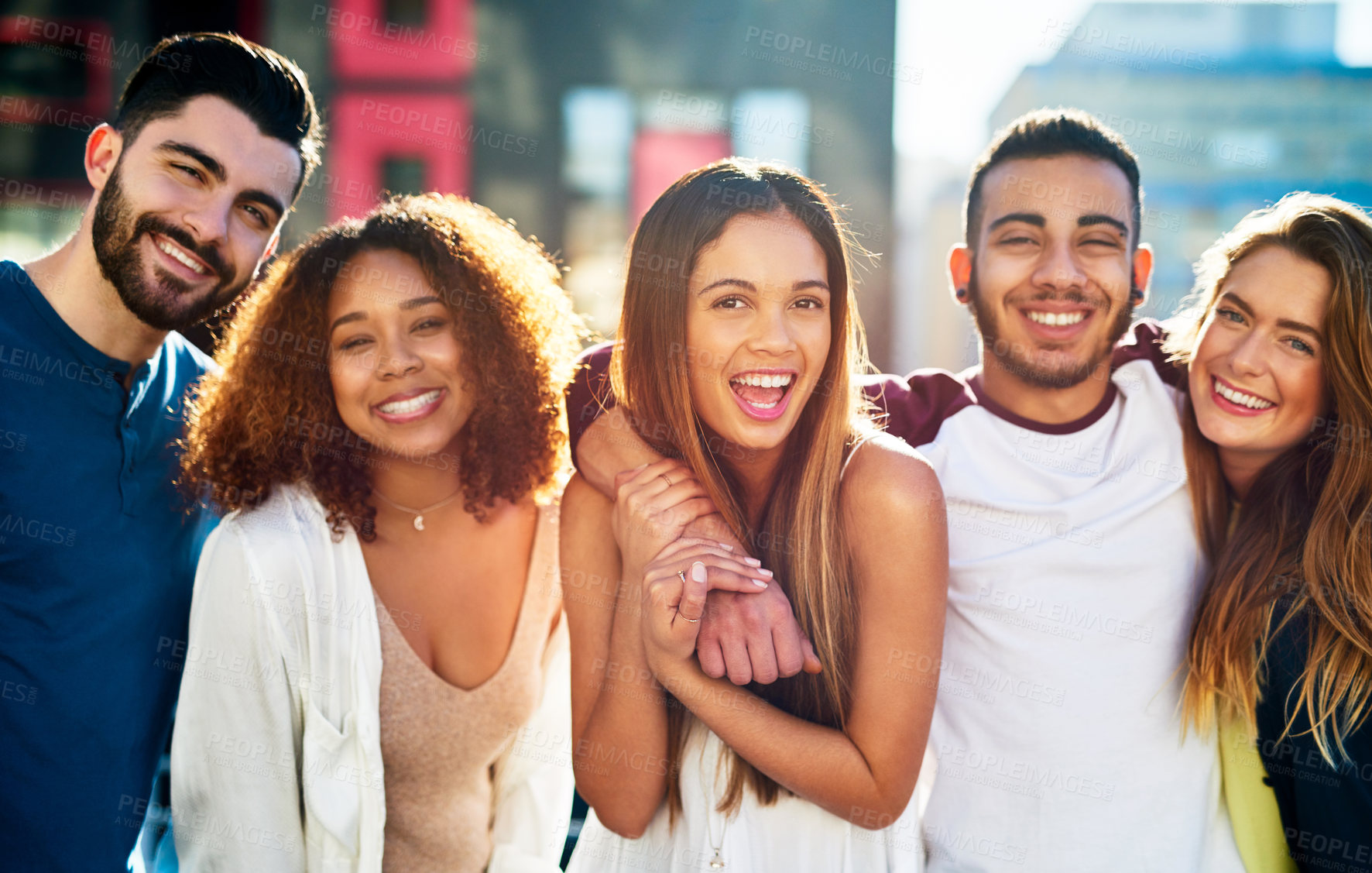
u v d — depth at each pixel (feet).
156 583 4.95
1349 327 4.63
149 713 4.95
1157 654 4.96
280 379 4.86
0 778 4.70
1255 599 4.83
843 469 4.92
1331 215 4.74
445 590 5.13
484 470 5.06
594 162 13.29
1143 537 4.99
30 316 4.82
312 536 4.83
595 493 5.14
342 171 13.14
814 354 4.84
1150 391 5.20
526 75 13.19
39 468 4.73
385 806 4.91
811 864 4.86
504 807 5.23
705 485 4.99
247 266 4.97
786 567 5.02
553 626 5.25
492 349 5.00
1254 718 4.89
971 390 5.46
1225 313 4.90
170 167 4.75
